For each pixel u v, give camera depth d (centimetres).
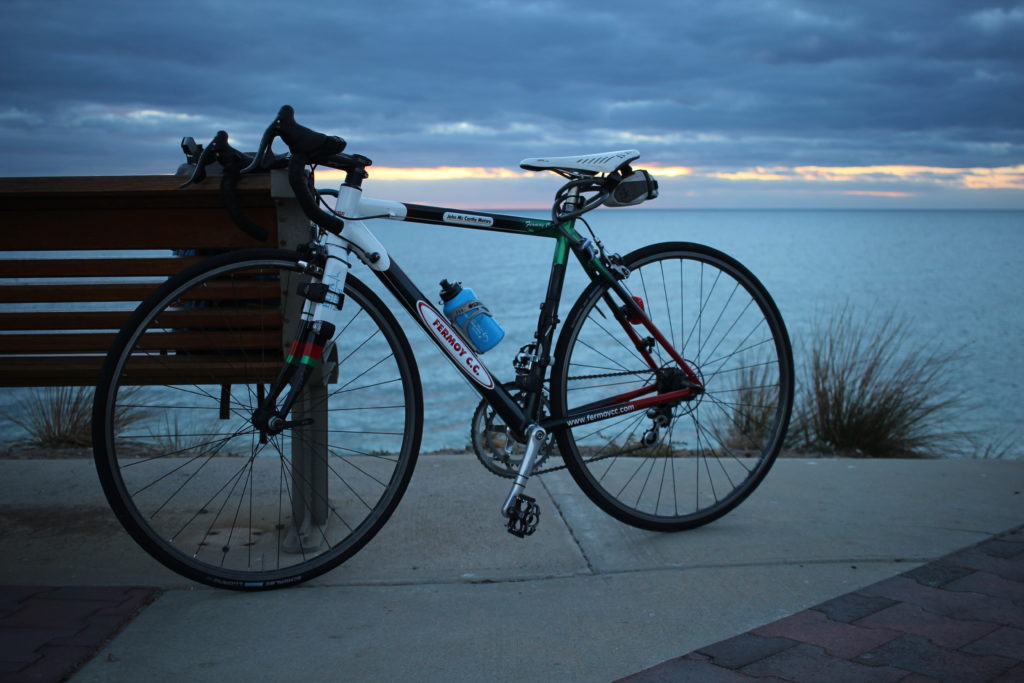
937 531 245
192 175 195
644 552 228
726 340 2448
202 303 215
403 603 196
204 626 183
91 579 206
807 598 198
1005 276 10438
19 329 213
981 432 448
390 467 308
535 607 194
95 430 182
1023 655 169
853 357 450
